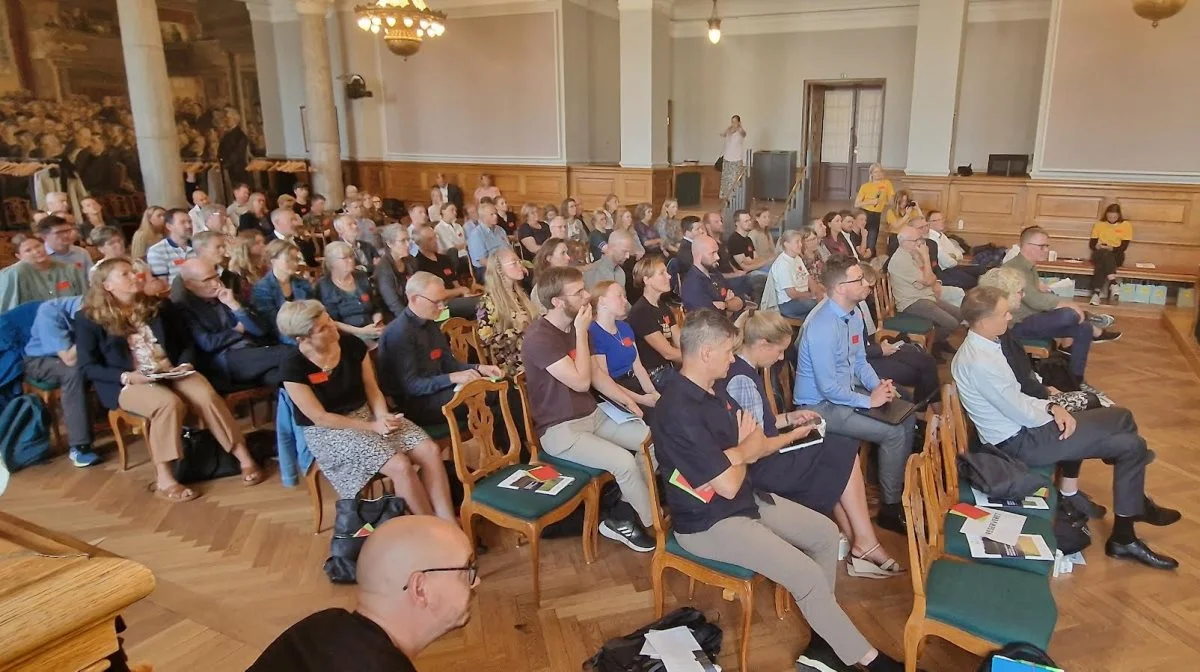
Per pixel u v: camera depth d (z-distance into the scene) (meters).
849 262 3.06
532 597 2.72
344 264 4.32
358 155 12.47
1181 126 7.88
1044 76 8.42
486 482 2.82
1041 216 8.72
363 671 1.18
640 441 3.08
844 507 2.81
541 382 2.99
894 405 3.12
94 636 0.57
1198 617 2.56
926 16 9.20
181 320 3.83
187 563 2.92
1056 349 4.89
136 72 8.30
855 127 12.36
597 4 11.59
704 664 2.22
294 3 10.99
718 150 12.84
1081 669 2.31
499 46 11.22
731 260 7.01
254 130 11.79
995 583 2.09
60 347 3.77
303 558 2.96
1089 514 3.15
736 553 2.22
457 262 6.61
